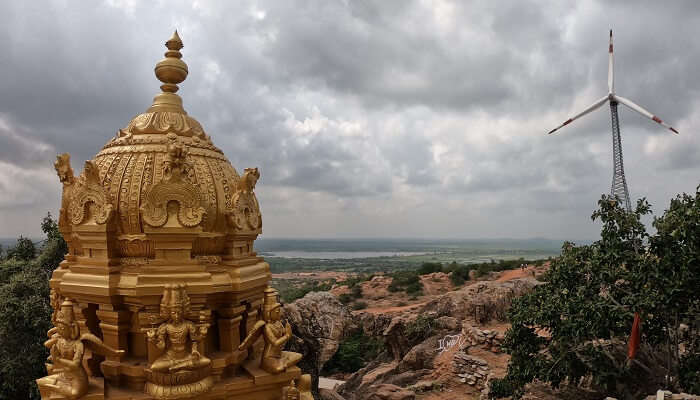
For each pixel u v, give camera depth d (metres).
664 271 17.64
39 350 22.92
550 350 21.69
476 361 29.45
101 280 7.41
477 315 38.44
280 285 145.62
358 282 90.38
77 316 7.79
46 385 7.23
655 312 18.53
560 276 22.53
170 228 7.41
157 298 7.40
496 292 40.75
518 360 21.91
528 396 23.75
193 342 7.34
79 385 6.96
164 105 8.89
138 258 7.75
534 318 21.11
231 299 8.09
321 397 26.55
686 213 17.33
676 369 19.34
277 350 8.33
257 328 8.26
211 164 8.55
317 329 27.14
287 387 8.55
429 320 39.12
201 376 7.47
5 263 28.34
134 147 8.19
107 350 7.44
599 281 20.62
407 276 83.81
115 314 7.49
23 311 22.61
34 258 32.66
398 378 32.28
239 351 8.20
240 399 8.01
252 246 9.10
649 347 22.42
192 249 7.98
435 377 31.39
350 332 28.89
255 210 8.85
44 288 24.69
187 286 7.37
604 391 22.67
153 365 7.04
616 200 21.17
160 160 7.98
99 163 8.25
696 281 16.84
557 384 20.98
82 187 7.70
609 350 22.61
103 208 7.52
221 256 8.34
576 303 19.77
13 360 22.17
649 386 21.59
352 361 48.56
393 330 40.78
